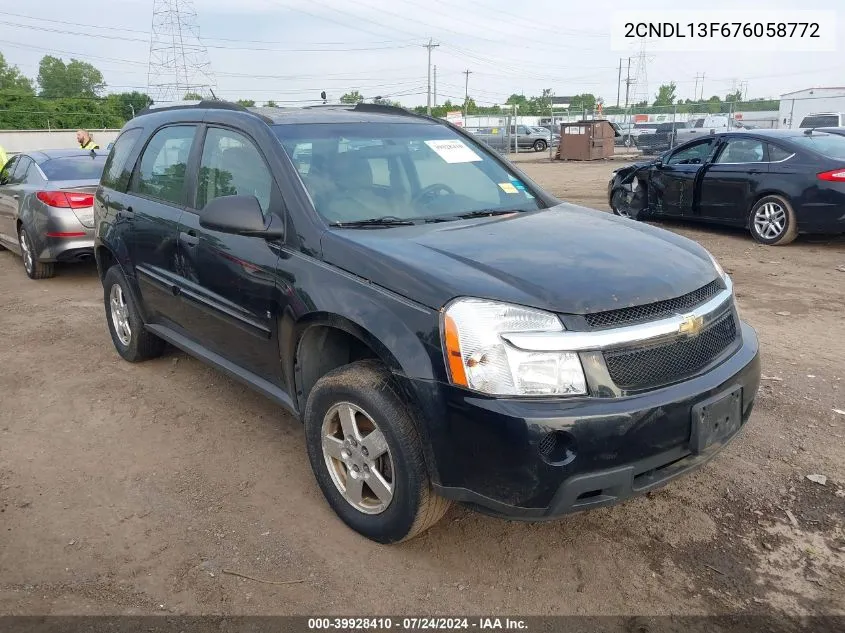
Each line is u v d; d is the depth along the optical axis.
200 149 4.27
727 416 2.90
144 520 3.37
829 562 3.03
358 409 3.03
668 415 2.67
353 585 2.91
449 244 3.14
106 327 6.46
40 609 2.77
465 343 2.61
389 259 2.95
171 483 3.71
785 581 2.92
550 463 2.54
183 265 4.21
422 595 2.86
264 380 3.80
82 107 60.25
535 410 2.54
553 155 36.84
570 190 17.64
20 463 3.93
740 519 3.34
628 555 3.10
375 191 3.68
